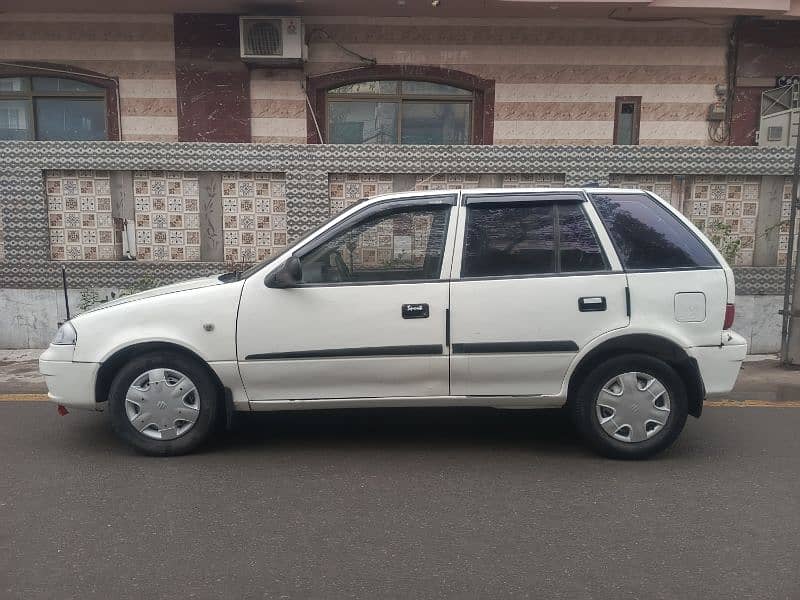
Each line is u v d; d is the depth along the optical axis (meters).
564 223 4.58
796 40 9.03
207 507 3.89
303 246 4.57
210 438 5.07
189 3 8.45
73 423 5.40
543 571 3.21
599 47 9.10
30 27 8.97
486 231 4.56
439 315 4.46
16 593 3.02
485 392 4.57
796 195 7.01
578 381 4.59
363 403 4.59
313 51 9.08
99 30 8.98
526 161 7.83
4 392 6.31
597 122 9.26
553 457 4.71
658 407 4.55
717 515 3.80
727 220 7.91
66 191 7.91
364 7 8.52
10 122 9.36
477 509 3.87
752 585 3.10
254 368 4.50
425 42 9.09
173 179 7.93
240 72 9.04
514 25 9.05
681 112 9.23
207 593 3.03
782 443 4.99
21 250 7.92
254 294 4.47
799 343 7.12
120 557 3.33
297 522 3.71
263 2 8.37
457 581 3.13
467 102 9.44
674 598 2.99
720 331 4.51
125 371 4.53
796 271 7.07
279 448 4.87
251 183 7.93
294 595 3.01
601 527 3.66
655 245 4.56
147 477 4.31
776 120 8.38
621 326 4.45
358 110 9.40
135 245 8.01
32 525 3.66
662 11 8.49
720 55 9.10
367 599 2.98
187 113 9.09
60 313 8.02
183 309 4.48
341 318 4.46
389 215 4.59
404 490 4.14
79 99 9.30
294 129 9.22
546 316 4.46
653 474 4.39
